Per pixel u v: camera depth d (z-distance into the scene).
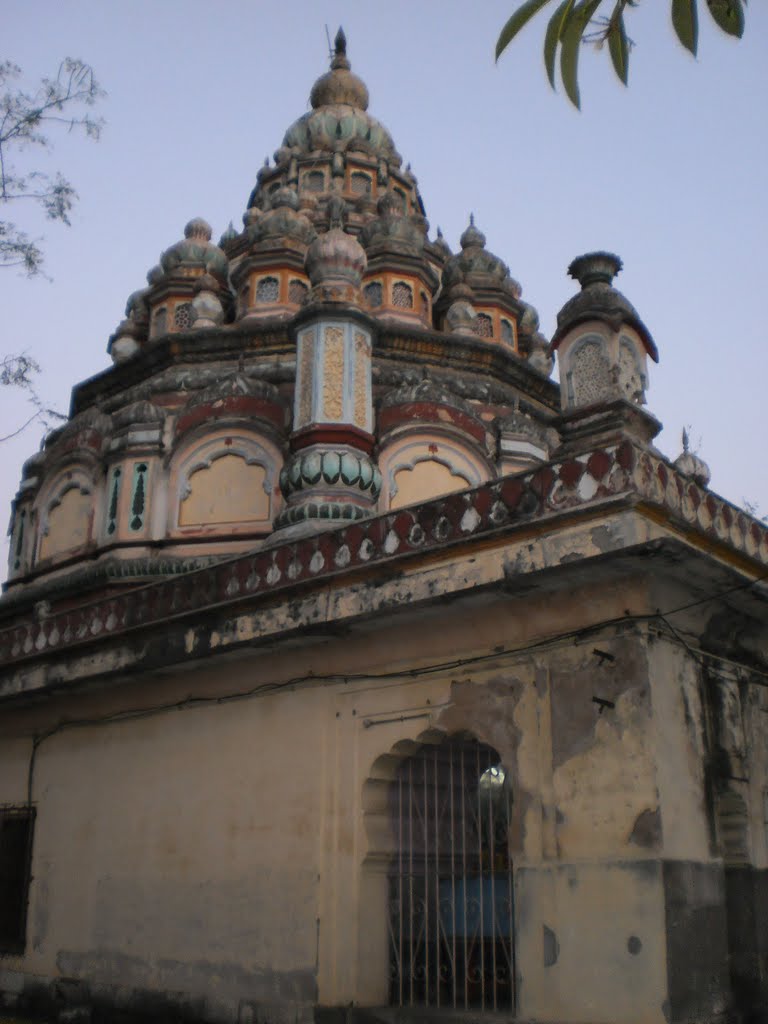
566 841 6.02
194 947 7.85
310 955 7.04
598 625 6.21
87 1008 8.45
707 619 6.74
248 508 11.96
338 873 7.11
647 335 7.66
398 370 13.24
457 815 7.57
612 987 5.59
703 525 6.47
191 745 8.48
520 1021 5.89
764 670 7.40
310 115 18.62
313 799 7.38
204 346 13.71
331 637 7.49
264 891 7.50
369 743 7.21
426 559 6.80
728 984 5.88
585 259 7.89
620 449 5.98
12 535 14.34
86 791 9.38
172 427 12.55
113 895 8.70
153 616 8.70
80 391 15.29
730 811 6.55
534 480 6.37
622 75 3.09
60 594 12.36
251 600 7.79
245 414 12.25
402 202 16.61
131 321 16.12
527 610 6.61
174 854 8.28
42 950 9.24
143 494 12.20
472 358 14.00
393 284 14.65
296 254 14.48
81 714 9.69
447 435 12.24
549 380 14.85
